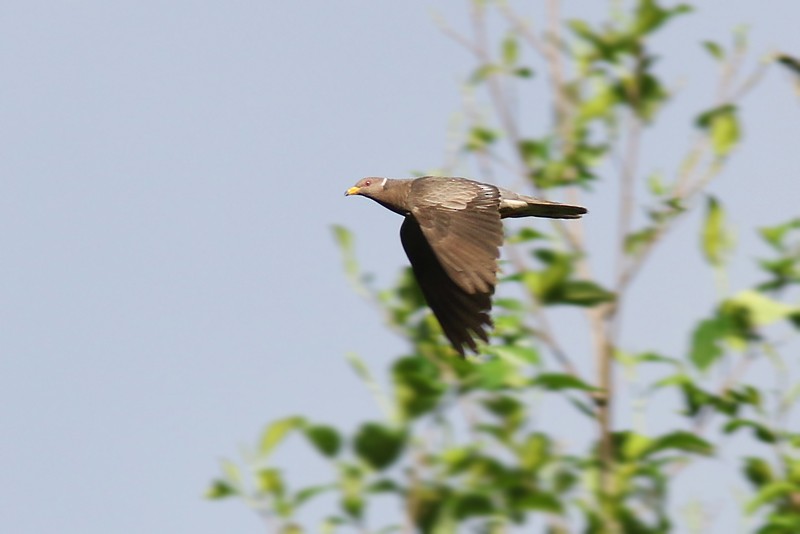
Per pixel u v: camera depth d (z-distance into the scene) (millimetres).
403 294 13430
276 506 12328
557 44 14352
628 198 13617
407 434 12477
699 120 14039
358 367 12703
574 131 14117
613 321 13078
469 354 12922
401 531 12195
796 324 13344
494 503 12312
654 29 14320
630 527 12250
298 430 12539
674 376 12859
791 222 13680
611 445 12695
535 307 13148
